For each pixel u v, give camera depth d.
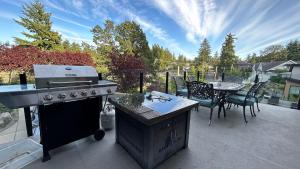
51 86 1.58
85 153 1.84
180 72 6.91
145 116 1.37
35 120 2.60
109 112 2.54
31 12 11.88
